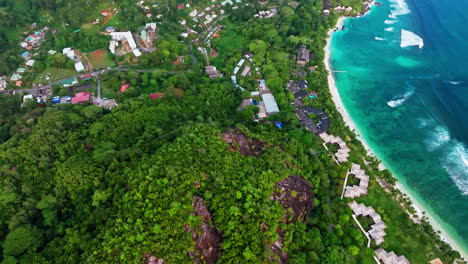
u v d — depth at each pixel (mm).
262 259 61812
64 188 79188
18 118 103125
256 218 67312
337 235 77250
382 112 119500
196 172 70688
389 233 79125
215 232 64688
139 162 77000
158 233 60625
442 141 107062
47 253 65250
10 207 74625
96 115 105438
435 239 78000
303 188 81750
